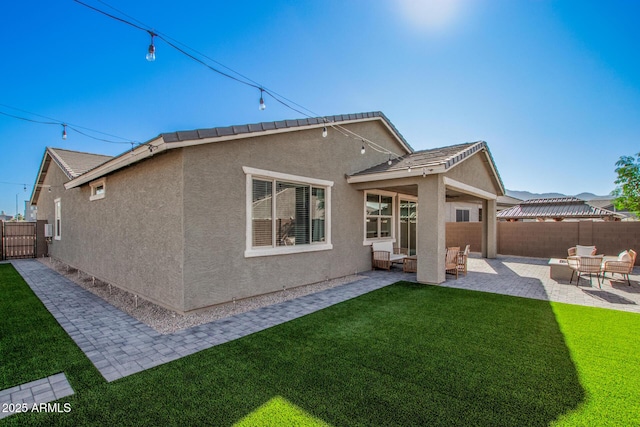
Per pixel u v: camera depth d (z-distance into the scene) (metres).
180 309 5.98
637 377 3.64
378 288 8.48
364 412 2.96
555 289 8.48
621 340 4.79
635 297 7.60
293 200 8.28
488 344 4.64
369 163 11.20
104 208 9.09
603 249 14.11
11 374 3.76
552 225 15.37
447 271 11.10
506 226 16.72
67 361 4.11
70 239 12.23
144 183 7.07
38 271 11.74
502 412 2.96
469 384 3.48
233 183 6.73
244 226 6.95
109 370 3.85
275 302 7.01
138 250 7.31
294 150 8.20
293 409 3.02
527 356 4.22
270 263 7.61
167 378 3.64
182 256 5.90
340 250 9.89
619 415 2.91
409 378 3.62
